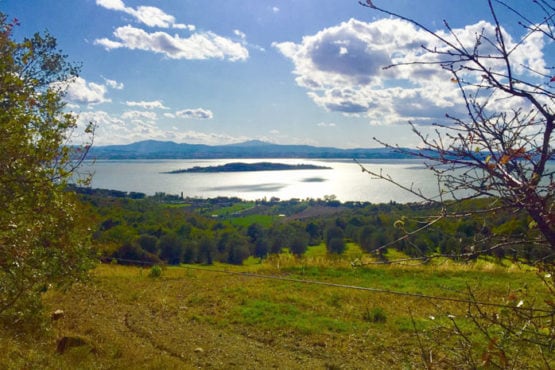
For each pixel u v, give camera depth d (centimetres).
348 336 980
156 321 1105
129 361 787
